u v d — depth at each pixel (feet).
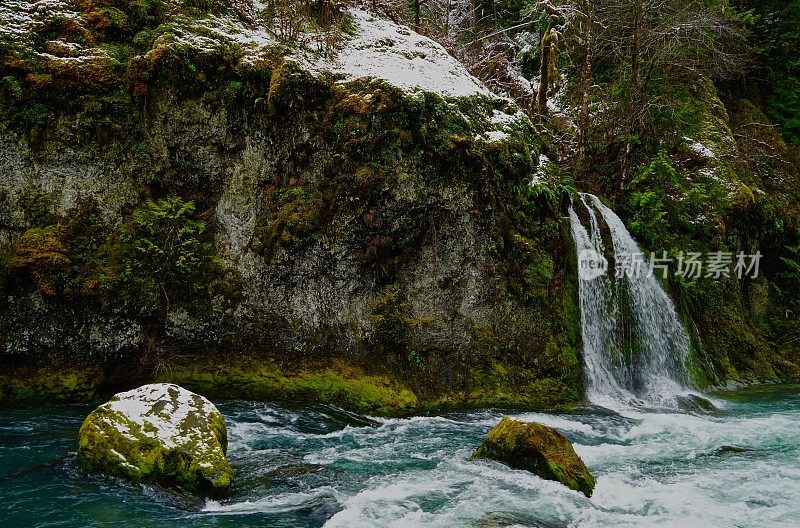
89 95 28.09
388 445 22.50
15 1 28.37
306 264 28.53
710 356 40.14
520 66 54.90
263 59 29.48
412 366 28.30
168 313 27.78
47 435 21.79
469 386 28.63
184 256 28.04
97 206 27.91
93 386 26.35
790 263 46.91
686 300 40.75
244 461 19.94
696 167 45.68
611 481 19.53
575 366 30.81
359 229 28.55
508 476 19.07
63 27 28.53
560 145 46.37
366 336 28.25
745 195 43.96
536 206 32.27
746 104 56.49
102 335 26.89
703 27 48.83
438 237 29.30
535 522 16.17
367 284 28.71
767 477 20.27
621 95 46.68
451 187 29.32
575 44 51.52
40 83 27.25
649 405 31.91
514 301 30.17
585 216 35.78
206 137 29.17
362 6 37.65
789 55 58.18
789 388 39.32
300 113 29.25
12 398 25.36
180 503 16.61
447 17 53.47
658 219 40.91
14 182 27.02
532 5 53.78
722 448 23.49
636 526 16.31
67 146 27.71
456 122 29.99
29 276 26.27
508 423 20.35
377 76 29.78
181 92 28.78
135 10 29.58
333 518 15.88
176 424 18.02
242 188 29.25
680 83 50.47
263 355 27.99
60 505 16.31
